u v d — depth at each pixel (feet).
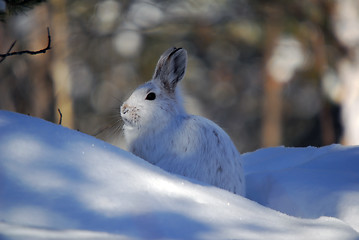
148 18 129.70
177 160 33.27
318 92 128.77
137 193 18.31
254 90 147.95
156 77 37.17
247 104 149.69
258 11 120.47
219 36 127.13
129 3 129.90
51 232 14.52
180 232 16.46
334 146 40.50
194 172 32.48
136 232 15.74
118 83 135.44
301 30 118.42
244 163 41.34
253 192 33.32
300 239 17.87
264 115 128.98
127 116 35.01
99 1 127.65
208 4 127.85
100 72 134.41
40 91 106.32
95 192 17.54
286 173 32.37
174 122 34.58
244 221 18.75
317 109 151.02
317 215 26.58
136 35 133.39
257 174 34.40
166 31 127.24
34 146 19.22
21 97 109.29
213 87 144.77
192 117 35.06
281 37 120.78
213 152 32.35
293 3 115.55
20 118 21.45
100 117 131.03
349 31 107.96
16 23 110.22
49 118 106.01
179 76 36.99
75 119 131.03
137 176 19.72
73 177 18.03
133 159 21.66
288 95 149.07
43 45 107.86
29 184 17.08
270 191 31.40
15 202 16.11
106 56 136.15
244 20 125.59
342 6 107.86
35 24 109.40
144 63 128.88
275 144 127.44
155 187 19.33
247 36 126.62
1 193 16.38
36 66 106.93
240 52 141.08
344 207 26.08
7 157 18.13
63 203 16.55
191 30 125.29
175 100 36.40
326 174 31.73
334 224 20.34
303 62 119.65
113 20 129.70
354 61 108.58
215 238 16.44
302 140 153.17
